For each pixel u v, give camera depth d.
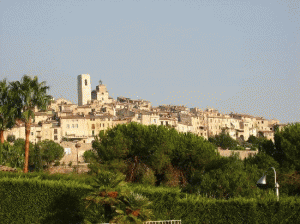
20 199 30.88
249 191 36.72
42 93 62.22
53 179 34.12
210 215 29.53
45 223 30.53
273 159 47.59
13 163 60.19
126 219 24.98
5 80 63.09
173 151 49.62
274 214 29.55
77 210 30.22
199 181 40.72
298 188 43.59
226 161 48.00
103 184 27.20
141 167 49.44
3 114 62.50
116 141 50.50
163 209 29.47
